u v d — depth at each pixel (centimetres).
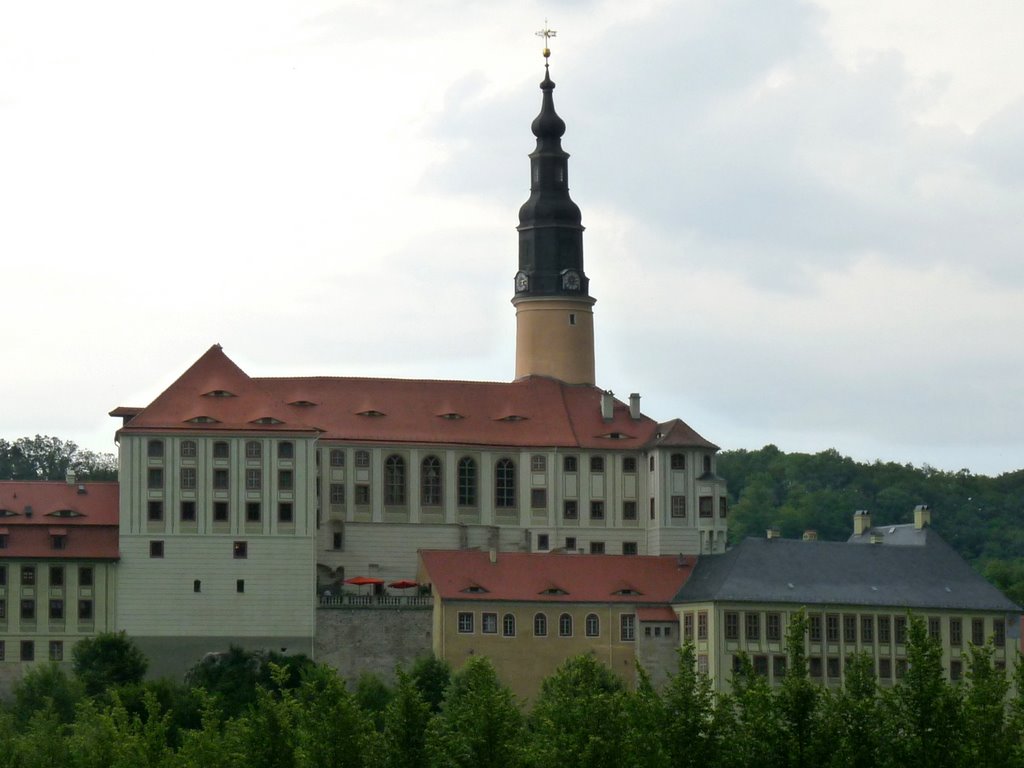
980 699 17550
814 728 17638
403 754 18012
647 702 18262
